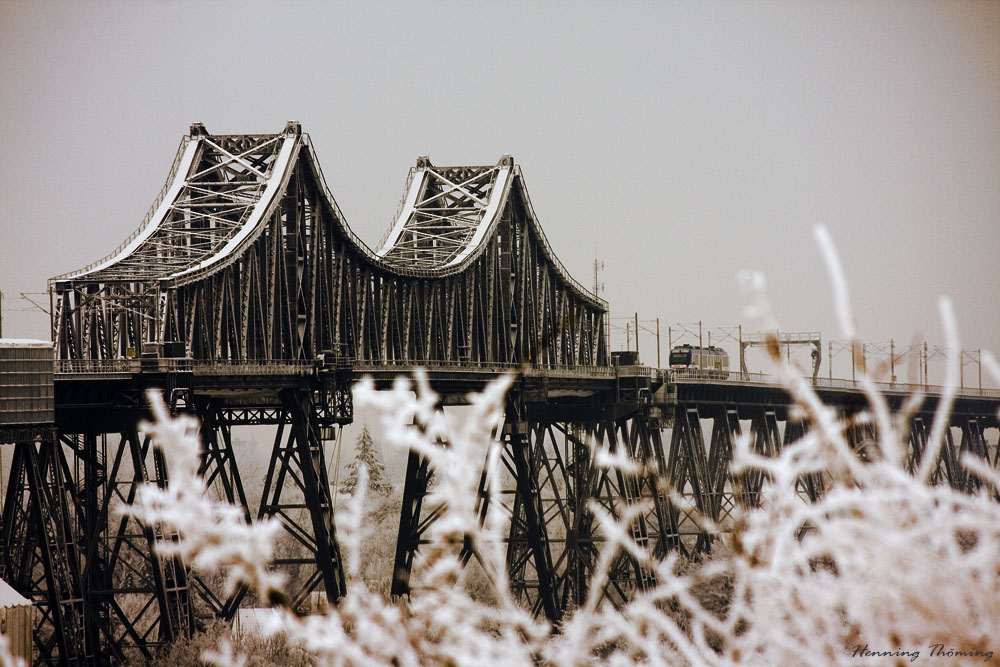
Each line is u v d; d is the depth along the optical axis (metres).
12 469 66.50
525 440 106.06
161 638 69.50
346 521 8.59
